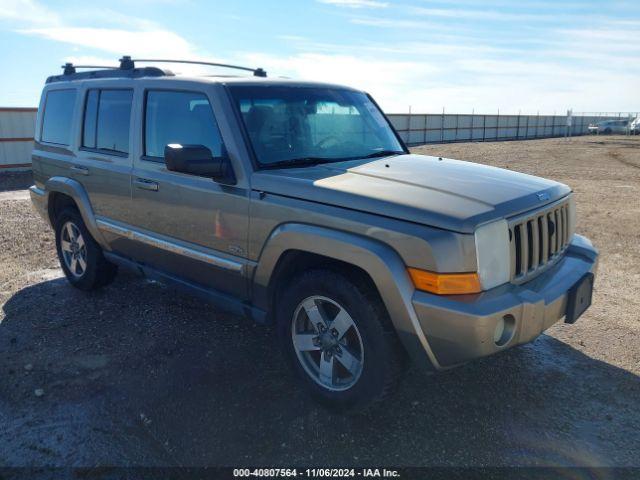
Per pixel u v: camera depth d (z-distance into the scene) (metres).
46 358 3.97
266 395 3.49
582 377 3.73
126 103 4.46
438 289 2.74
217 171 3.52
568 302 3.21
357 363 3.14
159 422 3.21
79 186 4.95
